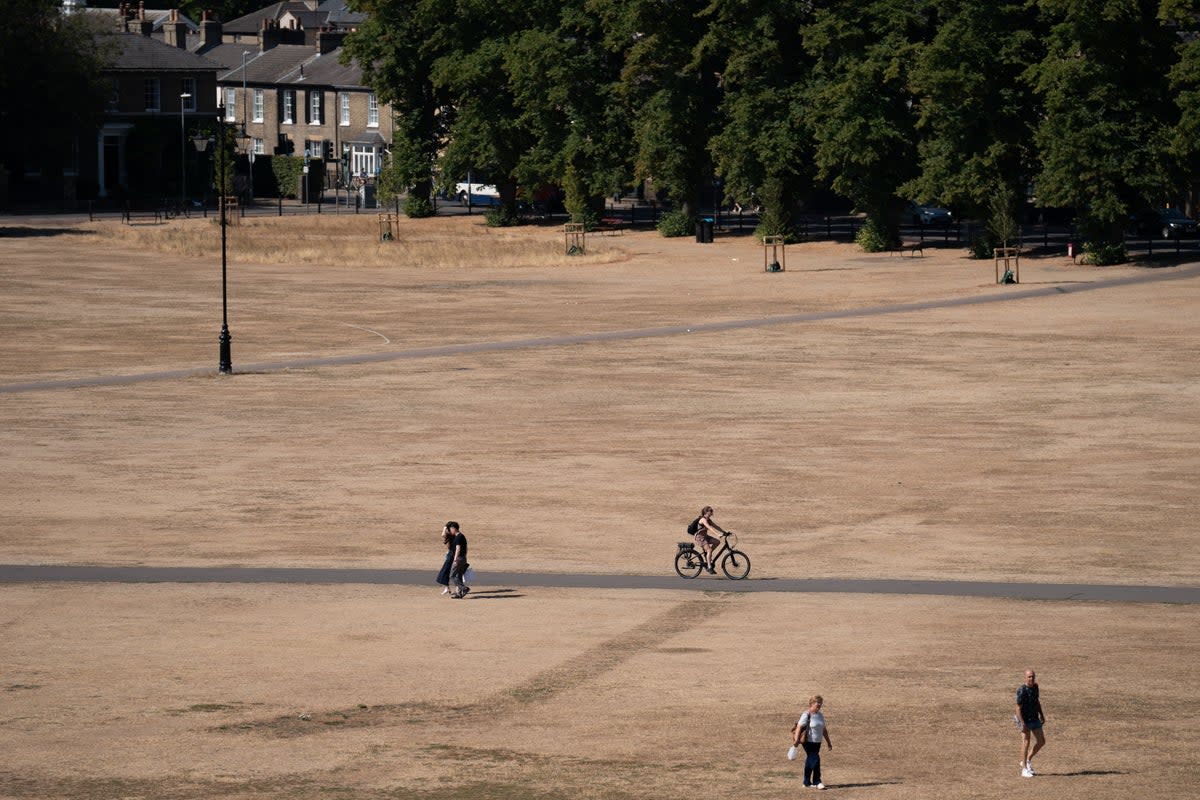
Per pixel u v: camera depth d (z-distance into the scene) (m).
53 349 133.38
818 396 110.25
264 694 51.94
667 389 113.56
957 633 58.88
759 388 113.56
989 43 183.38
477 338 138.50
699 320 147.75
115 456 92.69
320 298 166.88
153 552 71.81
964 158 188.62
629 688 52.47
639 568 69.06
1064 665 54.72
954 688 52.25
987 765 45.06
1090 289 160.25
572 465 89.62
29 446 95.38
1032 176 191.62
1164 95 175.38
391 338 139.00
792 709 50.19
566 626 60.12
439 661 55.62
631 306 158.50
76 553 71.56
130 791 43.25
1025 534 74.25
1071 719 49.06
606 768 44.91
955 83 181.88
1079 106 173.25
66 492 83.56
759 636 58.59
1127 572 67.75
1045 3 175.62
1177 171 174.75
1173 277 165.62
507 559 70.56
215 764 45.41
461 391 113.38
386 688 52.59
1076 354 125.75
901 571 68.12
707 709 50.25
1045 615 61.31
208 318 151.75
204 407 108.06
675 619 61.12
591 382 116.62
